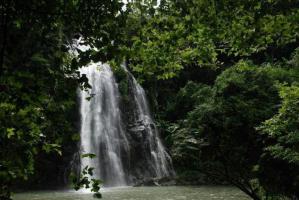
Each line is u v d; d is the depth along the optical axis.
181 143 12.87
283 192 11.91
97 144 38.66
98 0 4.06
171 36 6.11
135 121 43.09
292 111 10.48
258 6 5.77
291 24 5.84
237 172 12.71
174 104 46.22
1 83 3.60
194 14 5.96
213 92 13.72
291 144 11.09
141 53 6.06
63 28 4.07
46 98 3.88
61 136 4.38
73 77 4.08
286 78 13.59
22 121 3.94
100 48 4.13
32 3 3.62
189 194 24.44
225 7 5.81
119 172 38.84
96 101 40.56
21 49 3.68
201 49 6.53
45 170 32.88
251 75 13.38
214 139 12.41
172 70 6.68
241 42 6.15
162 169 40.66
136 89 45.31
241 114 12.12
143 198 22.59
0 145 4.09
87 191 30.02
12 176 4.11
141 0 5.82
